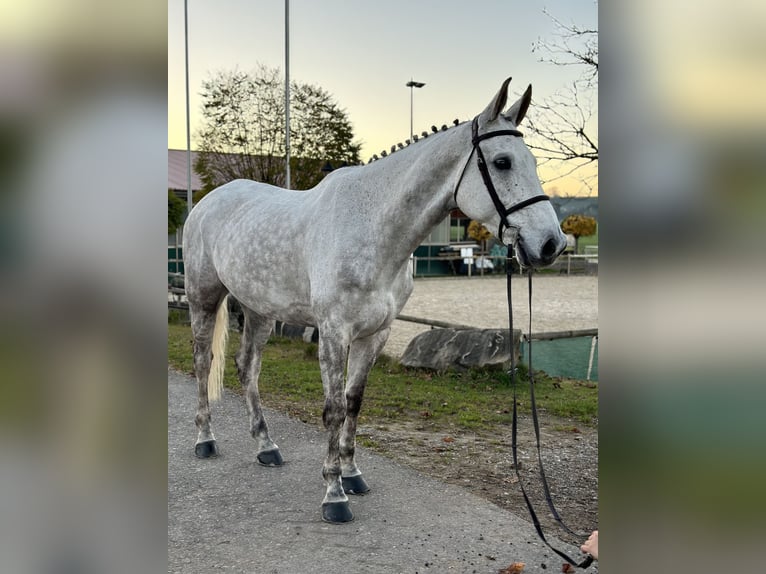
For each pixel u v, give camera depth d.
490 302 13.47
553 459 3.71
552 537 2.62
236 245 3.24
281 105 13.92
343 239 2.69
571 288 17.41
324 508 2.78
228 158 14.00
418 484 3.22
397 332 9.02
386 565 2.36
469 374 5.83
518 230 2.29
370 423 4.44
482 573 2.30
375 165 2.78
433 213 2.63
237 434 4.09
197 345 3.70
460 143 2.51
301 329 8.16
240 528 2.68
